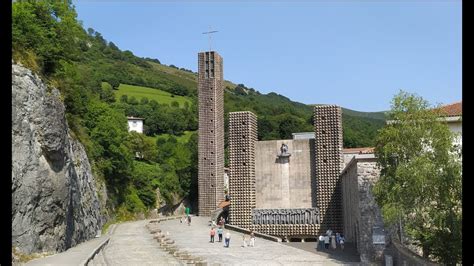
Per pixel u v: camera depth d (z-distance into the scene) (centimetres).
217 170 10550
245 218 7875
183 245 5775
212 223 8038
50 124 3756
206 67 10875
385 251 4250
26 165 3409
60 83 5053
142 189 10175
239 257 4812
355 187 5000
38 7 4797
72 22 5262
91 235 5556
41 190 3569
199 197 10506
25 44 4241
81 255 3481
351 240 6159
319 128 7831
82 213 5119
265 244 6009
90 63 19262
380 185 3400
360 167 4534
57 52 4775
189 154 12631
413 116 3269
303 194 7975
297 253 5169
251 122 8169
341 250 5606
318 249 5838
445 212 2873
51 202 3703
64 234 3959
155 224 7981
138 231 6725
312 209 7688
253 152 8175
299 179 8031
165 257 4169
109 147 8275
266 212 7844
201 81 10869
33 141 3559
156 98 18675
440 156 3002
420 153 3212
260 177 8181
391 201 3219
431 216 2922
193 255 4788
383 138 3362
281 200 8031
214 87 10788
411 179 2992
